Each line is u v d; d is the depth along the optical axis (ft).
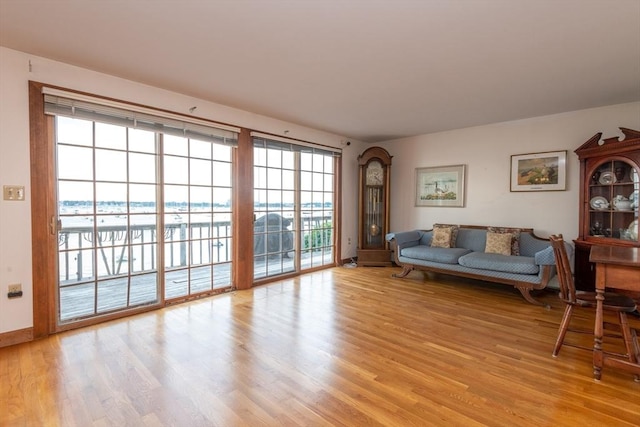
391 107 12.76
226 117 12.62
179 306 11.18
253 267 13.85
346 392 6.17
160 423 5.28
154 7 6.30
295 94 11.32
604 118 12.41
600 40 7.48
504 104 12.30
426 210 17.56
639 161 10.59
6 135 8.07
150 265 10.99
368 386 6.38
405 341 8.45
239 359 7.41
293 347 8.05
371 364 7.25
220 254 13.03
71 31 7.23
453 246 15.44
